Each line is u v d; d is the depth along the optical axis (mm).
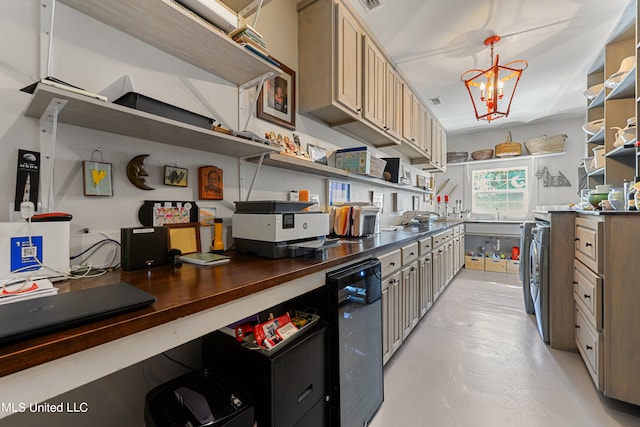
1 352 420
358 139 2725
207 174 1377
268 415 868
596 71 2785
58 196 927
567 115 4285
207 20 1112
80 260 960
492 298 3115
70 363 497
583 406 1419
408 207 4105
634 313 1343
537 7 1987
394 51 2539
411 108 3193
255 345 926
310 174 2123
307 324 1080
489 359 1873
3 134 829
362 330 1350
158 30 1081
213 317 744
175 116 1039
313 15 1938
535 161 4797
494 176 5164
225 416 768
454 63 2752
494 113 2441
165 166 1220
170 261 1079
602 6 1967
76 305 571
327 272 1197
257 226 1284
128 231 988
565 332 1979
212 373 976
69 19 957
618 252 1384
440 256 3047
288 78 1889
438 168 4574
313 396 1048
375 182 2730
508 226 4508
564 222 2002
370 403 1371
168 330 646
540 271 2121
